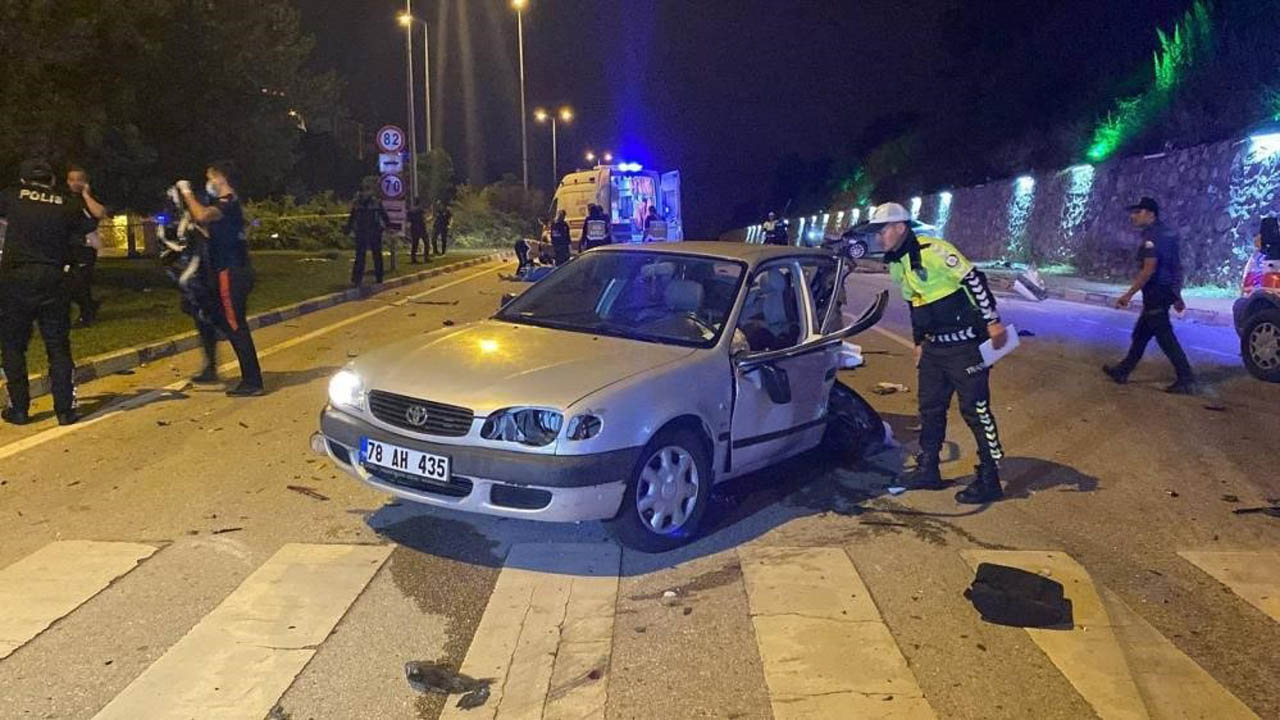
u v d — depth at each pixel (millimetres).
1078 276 26641
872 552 5488
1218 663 4297
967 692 4012
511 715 3812
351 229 19781
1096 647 4410
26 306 7703
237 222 9031
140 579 4957
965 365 6250
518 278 23500
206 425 8000
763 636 4453
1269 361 10469
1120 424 8570
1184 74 25016
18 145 13891
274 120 20562
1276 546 5672
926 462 6617
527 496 4961
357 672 4105
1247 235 20422
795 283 6730
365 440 5289
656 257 6660
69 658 4164
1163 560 5445
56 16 14367
